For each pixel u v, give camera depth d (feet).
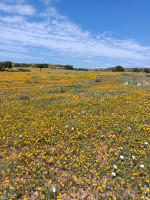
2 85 84.84
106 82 90.74
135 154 17.99
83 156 17.60
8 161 17.70
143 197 12.44
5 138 22.44
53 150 18.89
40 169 16.19
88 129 23.77
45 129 24.81
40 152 19.54
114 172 15.69
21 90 66.49
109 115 29.73
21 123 27.91
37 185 14.56
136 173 14.73
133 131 23.15
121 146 19.69
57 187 14.14
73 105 38.04
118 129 23.59
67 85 79.00
